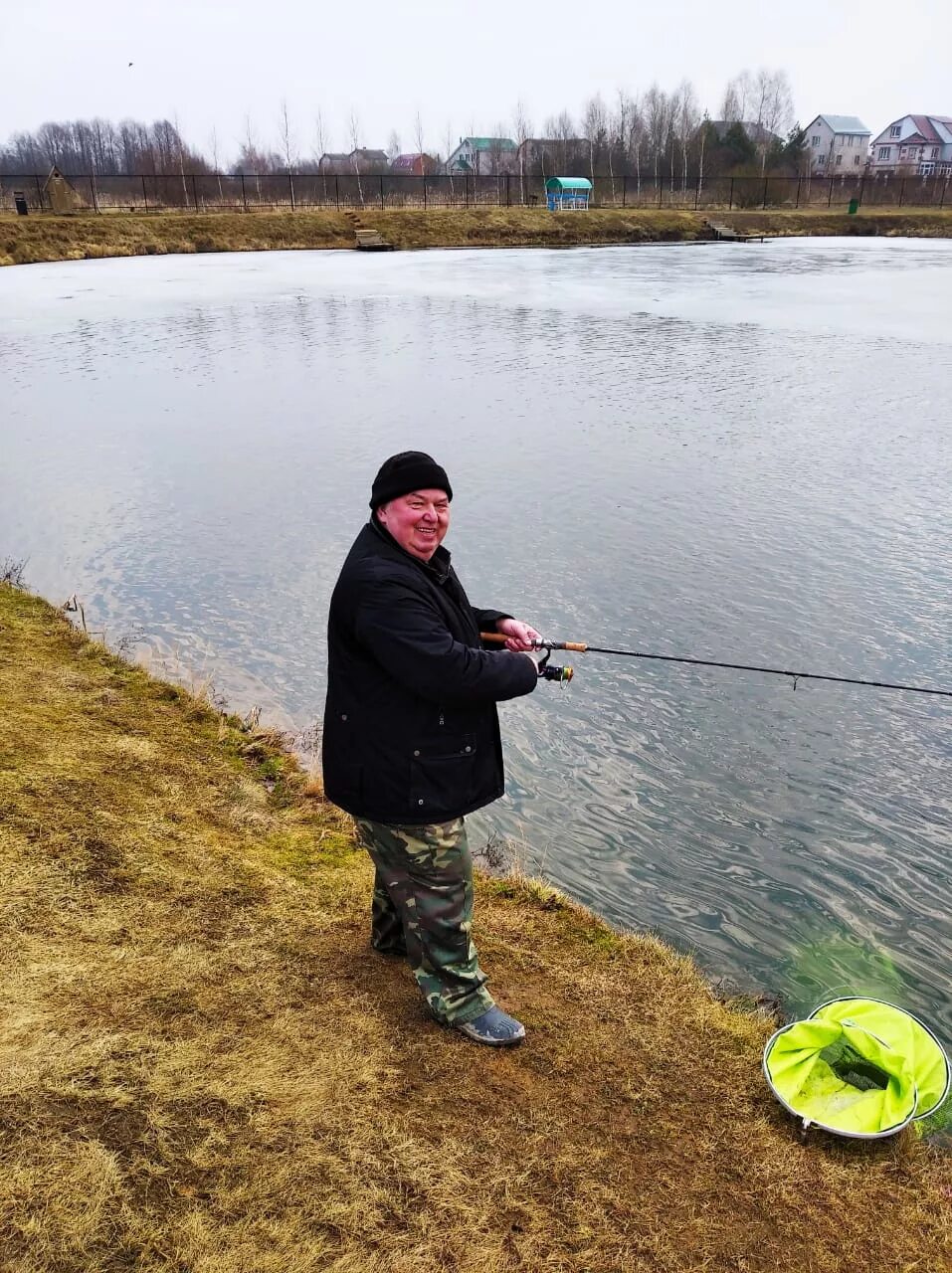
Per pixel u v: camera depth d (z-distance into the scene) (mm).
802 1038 3184
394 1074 2867
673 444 13078
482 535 9688
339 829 4570
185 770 4945
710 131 87188
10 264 39594
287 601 8281
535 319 25094
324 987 3219
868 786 5676
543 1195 2539
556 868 4910
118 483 11484
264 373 18406
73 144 121062
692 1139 2832
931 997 4145
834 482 11258
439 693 2598
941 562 8906
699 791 5637
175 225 47594
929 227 61688
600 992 3514
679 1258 2439
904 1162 2854
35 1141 2383
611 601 8164
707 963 4234
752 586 8438
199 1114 2572
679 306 27453
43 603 7777
